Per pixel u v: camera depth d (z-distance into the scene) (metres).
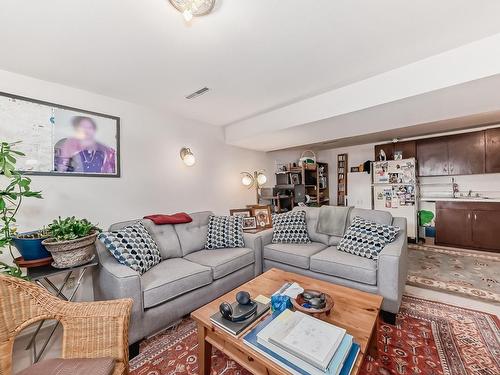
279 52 1.78
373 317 1.31
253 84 2.32
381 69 2.08
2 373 0.96
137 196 2.70
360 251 2.23
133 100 2.63
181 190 3.18
